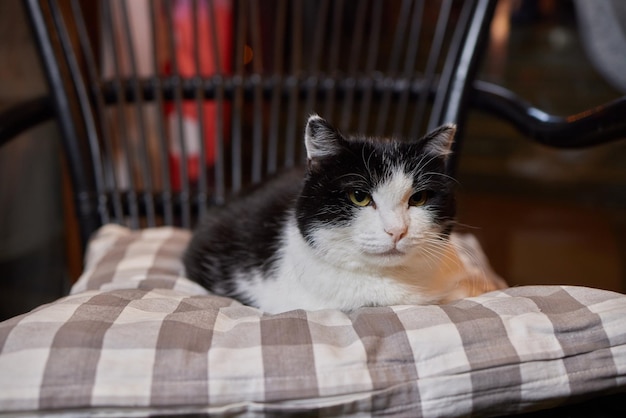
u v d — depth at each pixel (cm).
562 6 336
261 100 130
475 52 121
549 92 285
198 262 98
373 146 83
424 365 65
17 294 147
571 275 191
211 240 100
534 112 107
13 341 65
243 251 95
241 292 93
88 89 122
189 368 63
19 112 107
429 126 125
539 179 268
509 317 70
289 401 62
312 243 83
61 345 64
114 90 124
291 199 95
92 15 151
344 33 261
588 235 222
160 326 68
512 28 334
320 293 84
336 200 81
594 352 67
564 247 212
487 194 257
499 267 196
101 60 152
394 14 268
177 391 61
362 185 80
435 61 130
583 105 277
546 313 71
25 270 150
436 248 84
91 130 119
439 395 64
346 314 78
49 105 115
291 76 132
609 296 73
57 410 60
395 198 80
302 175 101
